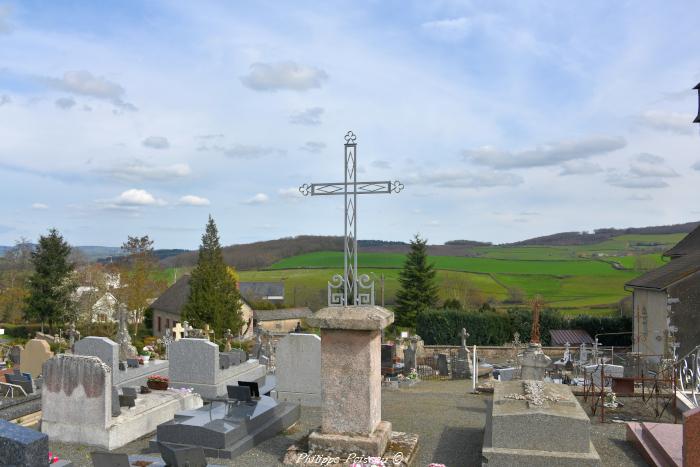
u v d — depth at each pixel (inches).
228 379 725.3
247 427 450.3
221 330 1873.8
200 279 1910.7
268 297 2810.0
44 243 2009.1
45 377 478.3
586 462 353.4
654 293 1113.4
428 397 679.1
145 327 2539.4
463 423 522.3
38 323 2180.1
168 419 530.6
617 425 494.6
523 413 370.6
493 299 2352.4
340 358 391.5
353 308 391.9
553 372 1064.2
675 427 427.5
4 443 295.1
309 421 534.3
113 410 481.7
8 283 2500.0
